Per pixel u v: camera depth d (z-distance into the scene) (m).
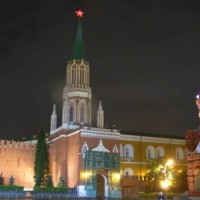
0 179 87.44
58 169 96.12
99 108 106.62
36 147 98.94
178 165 105.88
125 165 99.75
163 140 107.00
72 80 107.94
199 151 53.75
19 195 77.75
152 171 91.56
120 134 101.19
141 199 76.88
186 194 58.66
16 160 96.50
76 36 114.62
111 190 85.75
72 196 83.19
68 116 99.56
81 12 118.25
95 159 86.75
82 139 87.56
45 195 80.38
